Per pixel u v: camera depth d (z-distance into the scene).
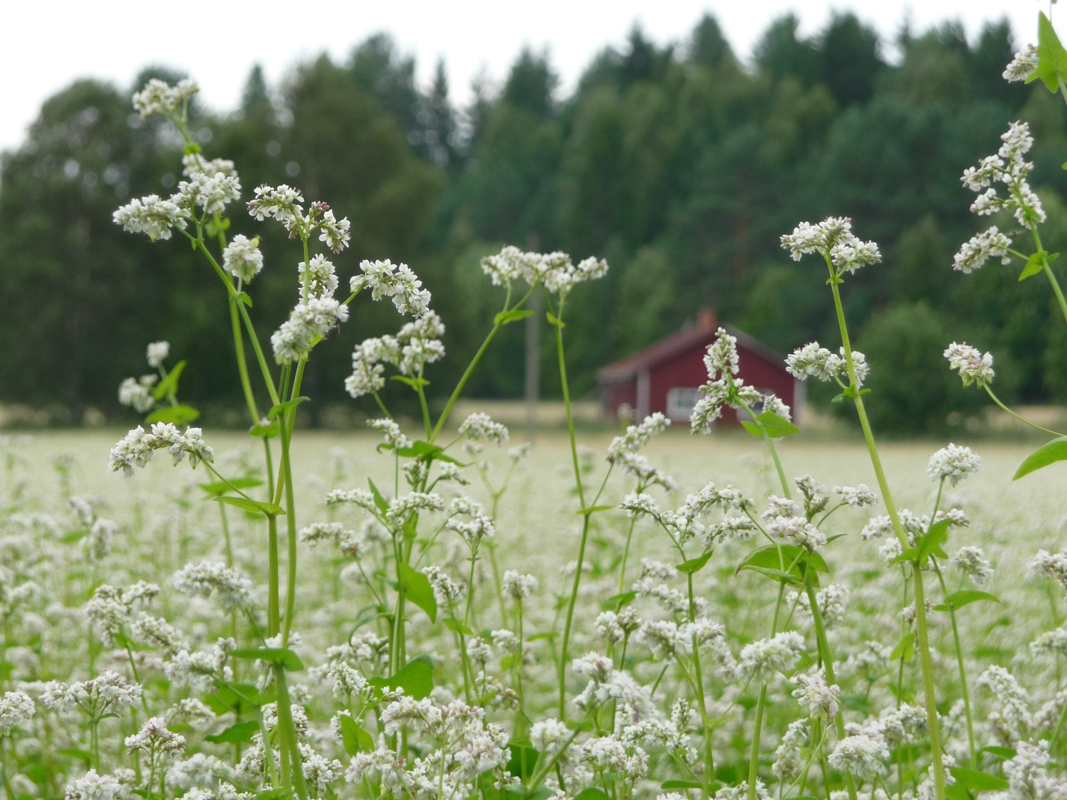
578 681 3.25
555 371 86.94
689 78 104.38
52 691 3.45
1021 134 3.07
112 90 53.25
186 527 8.79
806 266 71.50
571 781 3.26
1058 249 28.17
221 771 2.83
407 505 3.77
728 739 4.60
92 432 45.25
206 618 5.96
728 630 5.52
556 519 11.39
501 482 15.49
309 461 19.77
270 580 2.63
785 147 85.62
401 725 2.85
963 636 6.14
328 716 4.99
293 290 46.97
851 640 6.08
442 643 6.13
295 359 2.62
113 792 2.85
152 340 50.66
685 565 3.39
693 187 90.62
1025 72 3.07
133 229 2.82
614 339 88.19
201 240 2.86
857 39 102.69
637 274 86.75
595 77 123.75
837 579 6.88
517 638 4.07
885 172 65.56
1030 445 33.97
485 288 87.75
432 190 56.69
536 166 113.25
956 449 2.70
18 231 48.97
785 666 2.61
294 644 2.65
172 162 50.75
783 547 2.97
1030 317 38.41
